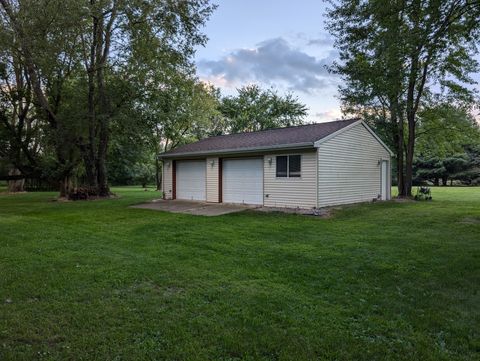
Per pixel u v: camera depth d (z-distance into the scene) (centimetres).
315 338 314
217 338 314
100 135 1877
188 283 466
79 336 318
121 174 4094
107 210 1312
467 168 3803
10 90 1772
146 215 1156
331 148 1270
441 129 1838
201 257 605
